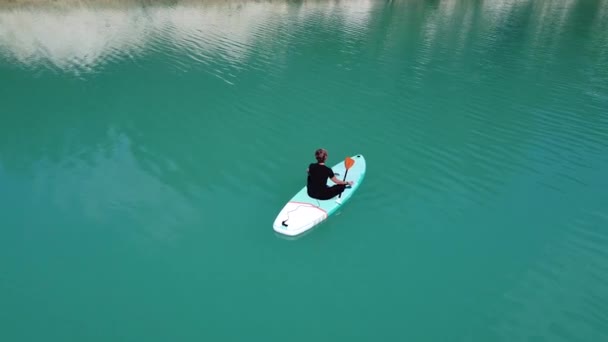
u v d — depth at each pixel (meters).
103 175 8.88
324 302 5.94
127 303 5.81
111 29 22.30
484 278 6.43
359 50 19.52
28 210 7.67
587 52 19.86
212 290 6.09
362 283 6.29
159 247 6.89
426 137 11.00
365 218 7.73
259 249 6.93
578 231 7.47
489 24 26.64
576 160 9.88
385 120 11.98
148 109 12.37
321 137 10.87
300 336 5.38
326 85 14.79
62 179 8.67
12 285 6.03
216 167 9.30
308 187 7.46
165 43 19.67
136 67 16.28
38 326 5.39
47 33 21.12
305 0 32.59
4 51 18.17
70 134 10.68
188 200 8.12
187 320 5.57
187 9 28.03
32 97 13.15
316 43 20.61
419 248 7.04
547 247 7.09
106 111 12.16
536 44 21.33
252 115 12.11
